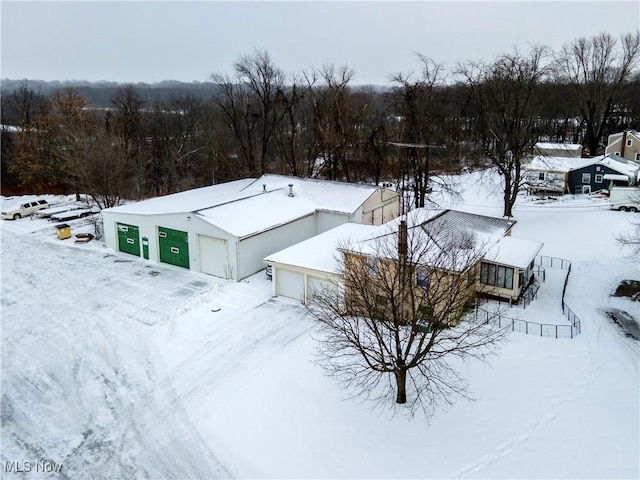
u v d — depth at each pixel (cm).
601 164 5312
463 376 1922
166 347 2247
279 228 3178
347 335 1761
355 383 1919
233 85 5541
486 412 1730
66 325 2461
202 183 6106
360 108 5681
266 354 2152
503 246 2620
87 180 4362
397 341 1723
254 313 2523
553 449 1548
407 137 4269
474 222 2842
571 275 2995
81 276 3077
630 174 5212
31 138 5934
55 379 2038
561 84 7650
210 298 2705
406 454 1583
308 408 1806
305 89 5459
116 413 1833
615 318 2434
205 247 3050
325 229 3497
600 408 1722
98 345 2278
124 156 4834
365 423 1720
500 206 4828
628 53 7456
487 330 2194
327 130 5066
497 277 2538
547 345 2127
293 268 2595
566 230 3906
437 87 4403
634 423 1644
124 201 5019
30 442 1697
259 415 1786
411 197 4506
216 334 2334
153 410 1841
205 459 1605
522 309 2475
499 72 4197
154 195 5700
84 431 1747
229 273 2967
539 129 4575
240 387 1944
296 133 5738
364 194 3681
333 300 2105
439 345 1898
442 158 5219
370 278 1947
